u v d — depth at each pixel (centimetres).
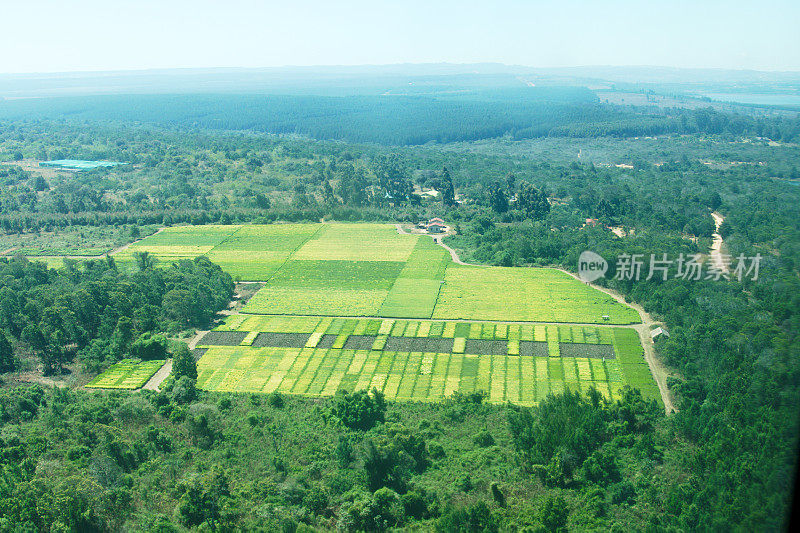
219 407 11744
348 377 12950
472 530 7875
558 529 7956
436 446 9925
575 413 10069
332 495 8994
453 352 13825
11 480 8725
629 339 14162
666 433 10250
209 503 8425
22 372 13475
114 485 8969
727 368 11338
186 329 15500
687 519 7862
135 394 12331
